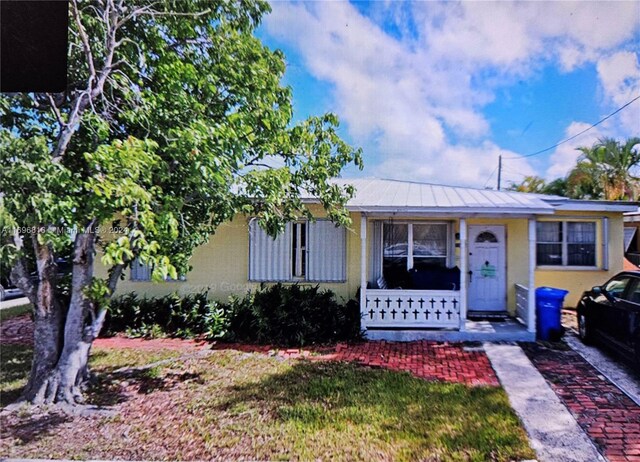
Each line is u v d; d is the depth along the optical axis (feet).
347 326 22.82
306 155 17.70
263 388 15.01
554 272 31.53
